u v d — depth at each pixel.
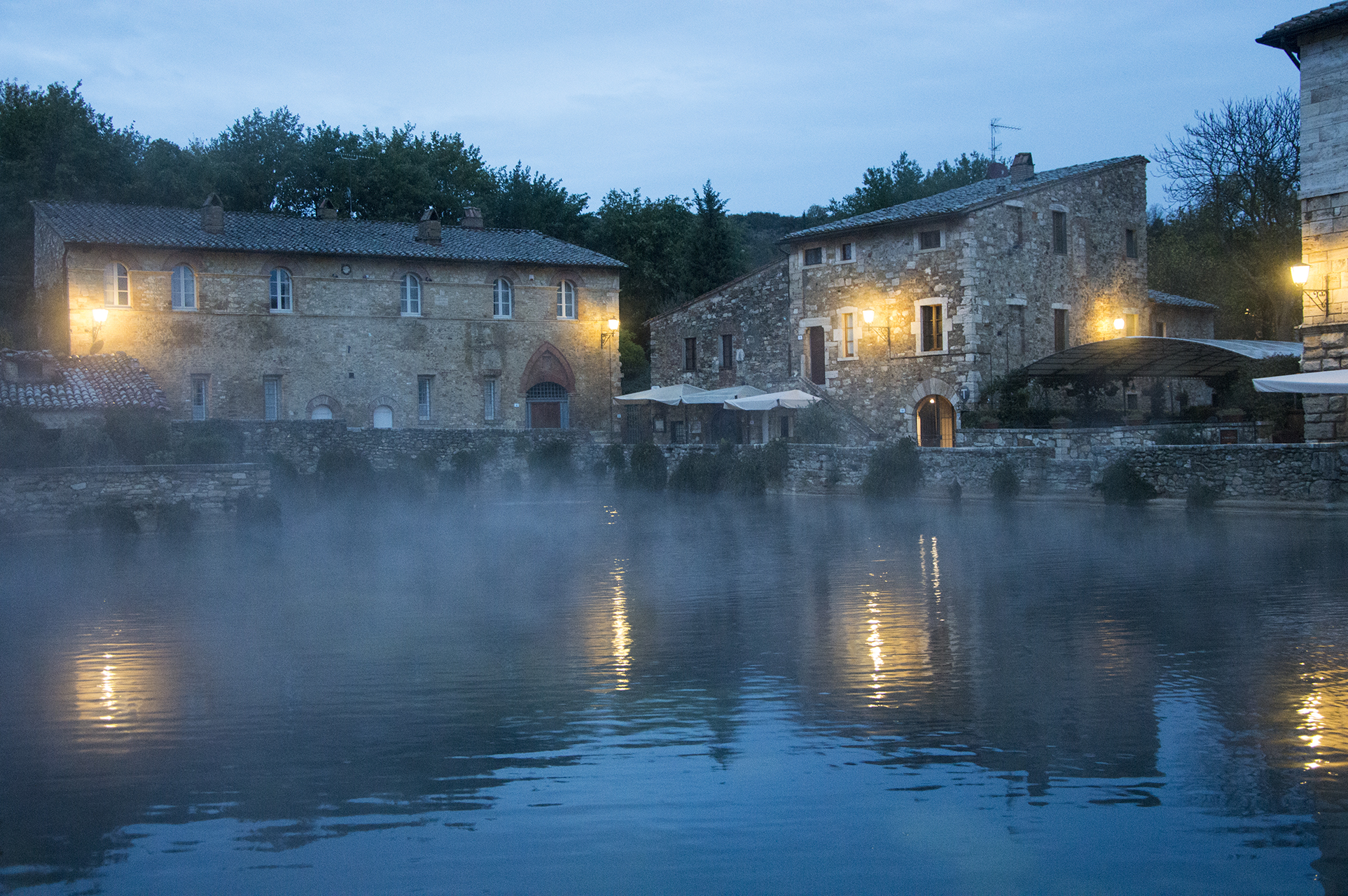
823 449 35.75
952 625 12.89
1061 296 42.28
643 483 38.31
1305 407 27.67
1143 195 45.91
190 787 7.72
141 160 59.56
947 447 32.84
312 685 10.48
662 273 65.69
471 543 23.69
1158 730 8.63
